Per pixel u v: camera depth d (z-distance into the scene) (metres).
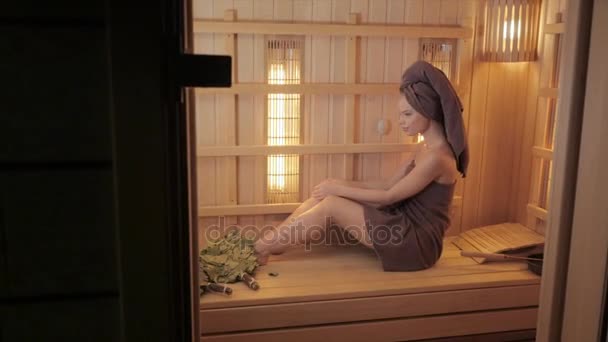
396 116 2.47
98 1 0.69
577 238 1.03
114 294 0.77
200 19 2.23
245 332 1.97
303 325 2.00
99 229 0.74
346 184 2.33
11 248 0.73
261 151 2.37
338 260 2.30
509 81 2.53
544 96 2.39
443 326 2.10
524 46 2.41
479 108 2.52
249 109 2.36
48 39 0.69
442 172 2.15
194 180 0.96
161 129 0.72
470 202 2.61
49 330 0.76
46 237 0.73
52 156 0.72
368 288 2.03
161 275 0.76
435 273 2.18
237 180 2.41
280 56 2.33
